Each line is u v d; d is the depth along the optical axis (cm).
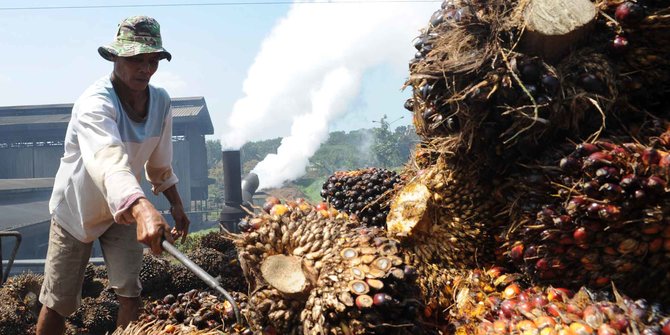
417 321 213
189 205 4375
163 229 248
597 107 216
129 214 264
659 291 213
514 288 234
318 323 206
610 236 204
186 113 4597
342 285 204
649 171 199
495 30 225
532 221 225
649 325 188
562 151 221
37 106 5128
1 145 4878
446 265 261
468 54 230
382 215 321
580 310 198
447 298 248
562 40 216
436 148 256
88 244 349
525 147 228
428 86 242
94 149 288
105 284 629
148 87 353
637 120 230
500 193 243
